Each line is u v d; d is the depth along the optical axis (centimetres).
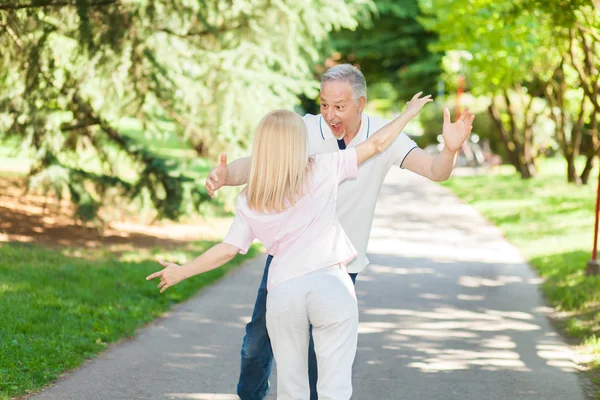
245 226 398
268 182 388
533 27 1434
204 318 827
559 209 1897
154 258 1154
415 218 1820
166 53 1188
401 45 3794
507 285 1073
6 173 2005
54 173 1213
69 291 860
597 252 1193
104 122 1298
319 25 1352
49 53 1138
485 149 3522
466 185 2627
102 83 1162
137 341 719
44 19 1134
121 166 1361
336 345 393
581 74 1827
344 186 443
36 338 672
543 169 3353
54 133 1195
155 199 1348
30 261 1024
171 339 732
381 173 448
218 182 425
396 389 605
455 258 1294
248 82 1254
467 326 830
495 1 1232
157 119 1305
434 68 3778
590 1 1065
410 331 802
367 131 454
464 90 3362
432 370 659
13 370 575
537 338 781
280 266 396
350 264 462
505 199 2170
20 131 1172
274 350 405
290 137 389
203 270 402
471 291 1027
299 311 391
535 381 631
